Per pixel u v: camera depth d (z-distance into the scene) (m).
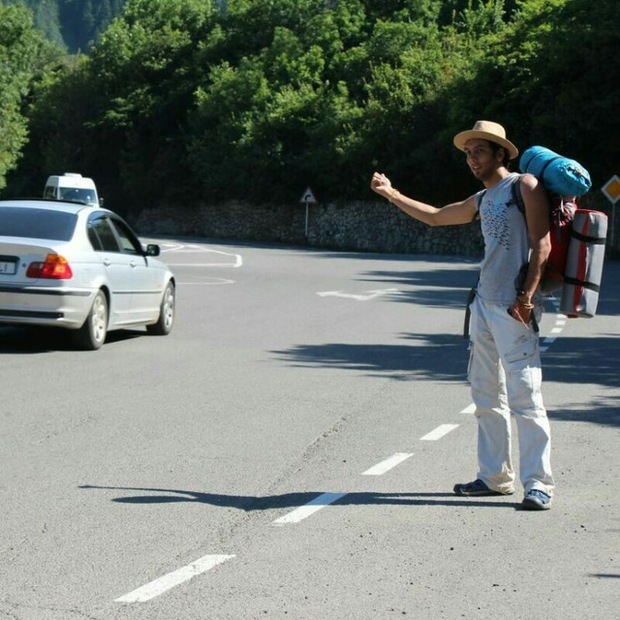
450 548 6.97
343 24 79.06
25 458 9.49
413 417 11.62
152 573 6.42
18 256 16.02
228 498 8.20
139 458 9.52
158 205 86.88
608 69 51.16
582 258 7.78
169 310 19.39
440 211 8.24
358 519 7.63
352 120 67.81
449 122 60.16
